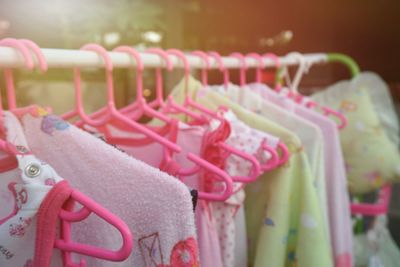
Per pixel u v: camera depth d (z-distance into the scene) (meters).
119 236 0.43
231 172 0.63
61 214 0.37
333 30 1.77
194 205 0.44
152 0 1.28
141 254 0.42
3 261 0.38
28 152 0.39
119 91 1.27
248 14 1.62
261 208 0.76
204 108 0.66
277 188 0.70
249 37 1.66
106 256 0.36
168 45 1.31
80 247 0.37
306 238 0.71
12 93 0.44
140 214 0.41
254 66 0.84
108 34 1.30
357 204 1.05
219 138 0.59
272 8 1.66
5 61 0.39
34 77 1.17
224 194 0.54
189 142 0.61
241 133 0.64
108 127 0.62
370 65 1.78
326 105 1.05
